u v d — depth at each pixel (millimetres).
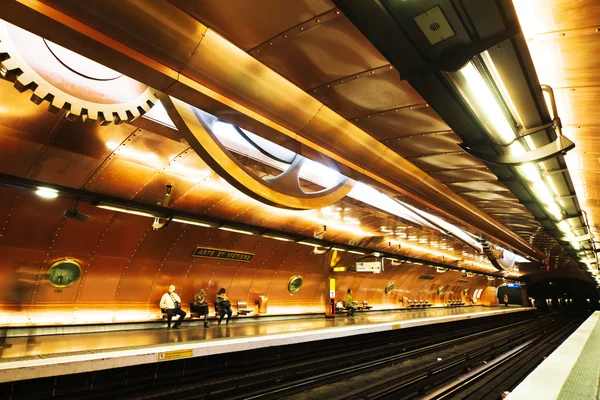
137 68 3840
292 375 10531
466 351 17391
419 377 11094
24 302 9227
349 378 11375
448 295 40094
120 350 7539
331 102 5121
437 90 3596
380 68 4258
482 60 3203
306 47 3984
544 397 1905
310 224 14242
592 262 22641
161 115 7164
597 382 2268
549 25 3387
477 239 21531
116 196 9117
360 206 12992
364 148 6488
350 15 2781
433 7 2629
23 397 6383
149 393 7750
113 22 3342
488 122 4180
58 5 3123
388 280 26281
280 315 17297
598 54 3709
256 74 4438
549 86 4348
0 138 6695
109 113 5609
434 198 9391
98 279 10555
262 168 9523
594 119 5031
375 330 14375
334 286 19688
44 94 5031
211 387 8602
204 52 3920
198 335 10273
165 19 3482
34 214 8594
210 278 13898
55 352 7145
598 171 7031
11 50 4684
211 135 6570
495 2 2574
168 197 9672
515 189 7473
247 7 3432
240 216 11977
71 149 7422
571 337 4648
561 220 10000
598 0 2994
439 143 6266
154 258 11625
